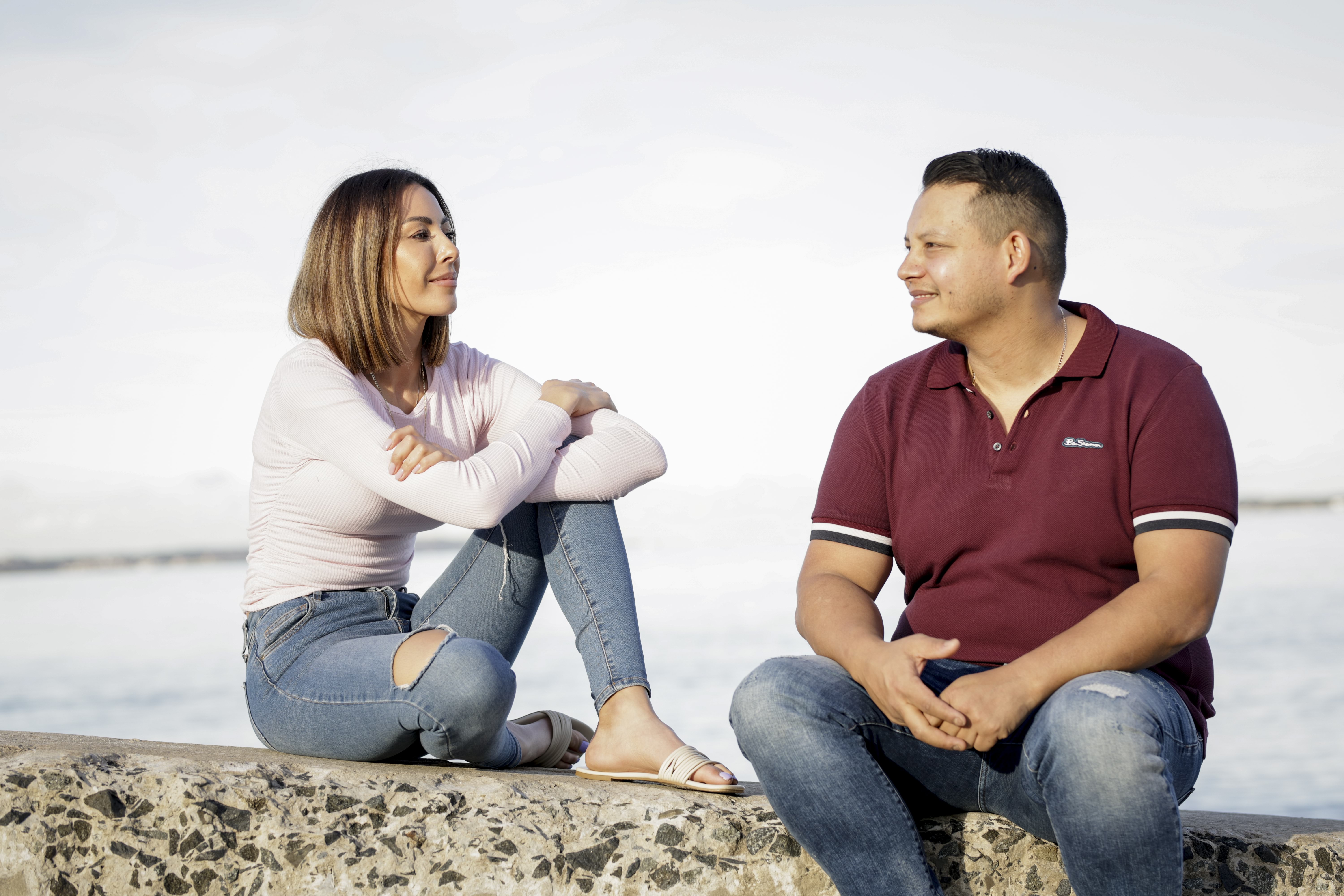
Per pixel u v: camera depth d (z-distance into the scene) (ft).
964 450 5.95
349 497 6.83
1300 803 36.04
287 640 6.77
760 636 80.28
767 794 5.40
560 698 59.62
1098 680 4.93
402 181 7.23
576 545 6.93
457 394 7.75
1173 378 5.65
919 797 5.67
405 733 6.30
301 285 7.22
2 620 126.93
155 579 208.95
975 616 5.74
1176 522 5.34
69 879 5.67
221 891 5.70
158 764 5.82
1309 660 64.75
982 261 5.81
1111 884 4.77
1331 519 212.64
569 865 5.74
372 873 5.74
